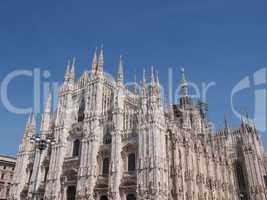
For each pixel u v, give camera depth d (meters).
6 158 126.62
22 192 90.56
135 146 70.94
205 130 103.31
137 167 66.75
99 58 91.44
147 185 63.38
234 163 110.25
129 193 67.31
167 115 81.62
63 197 77.38
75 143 84.75
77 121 88.94
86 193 71.31
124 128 75.44
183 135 79.94
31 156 95.50
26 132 100.69
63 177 79.62
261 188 101.44
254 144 109.69
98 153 76.88
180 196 69.06
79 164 78.25
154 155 65.12
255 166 105.19
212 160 94.94
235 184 105.50
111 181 69.00
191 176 76.06
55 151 84.31
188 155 77.50
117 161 70.56
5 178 120.56
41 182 85.06
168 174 67.94
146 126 69.31
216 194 89.62
